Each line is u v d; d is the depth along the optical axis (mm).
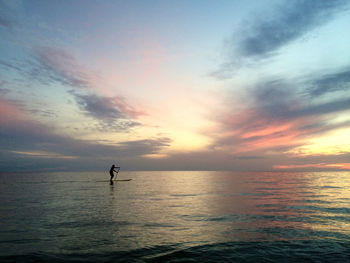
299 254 5742
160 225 8695
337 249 6070
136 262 5273
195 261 5363
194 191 23922
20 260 5285
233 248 6168
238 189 26625
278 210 12031
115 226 8508
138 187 29312
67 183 37719
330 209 12312
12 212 11359
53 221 9305
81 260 5336
